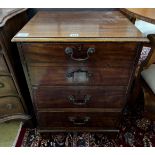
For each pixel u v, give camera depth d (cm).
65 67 67
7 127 106
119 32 64
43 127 95
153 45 75
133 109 117
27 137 100
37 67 68
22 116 98
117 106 83
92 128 95
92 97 79
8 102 92
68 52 61
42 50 62
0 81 82
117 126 94
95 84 73
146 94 92
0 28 67
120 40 58
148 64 85
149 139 99
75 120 91
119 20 78
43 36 60
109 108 84
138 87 104
